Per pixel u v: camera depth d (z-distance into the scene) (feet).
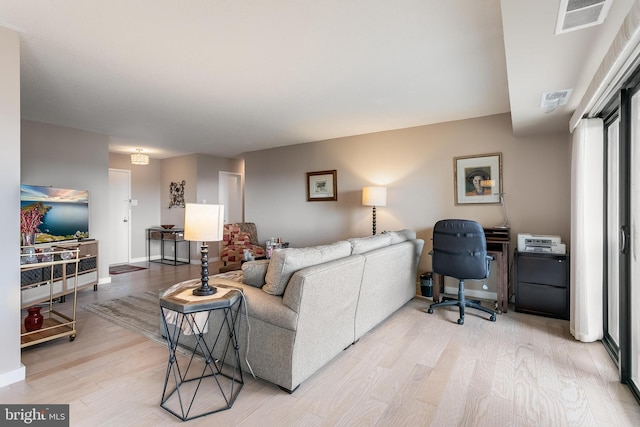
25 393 6.40
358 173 16.52
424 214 14.51
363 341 8.87
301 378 6.48
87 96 10.89
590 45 5.66
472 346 8.55
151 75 9.25
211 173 22.84
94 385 6.70
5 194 6.72
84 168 15.31
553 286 10.68
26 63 8.47
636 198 6.61
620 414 5.71
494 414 5.74
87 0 5.90
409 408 5.93
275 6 6.11
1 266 6.66
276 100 11.37
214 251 22.77
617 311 8.32
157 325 10.14
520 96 8.14
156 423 5.50
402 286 11.33
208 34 7.11
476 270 10.29
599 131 8.52
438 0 5.94
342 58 8.27
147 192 23.34
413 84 9.95
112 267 20.43
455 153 13.76
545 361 7.69
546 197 11.97
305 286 6.15
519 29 5.16
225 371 7.35
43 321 9.46
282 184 19.62
